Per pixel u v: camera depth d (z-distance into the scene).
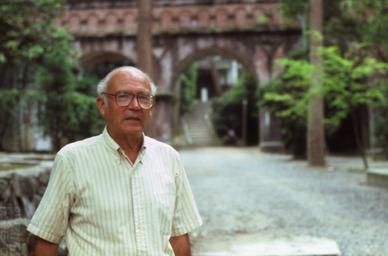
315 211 7.82
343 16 17.84
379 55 14.64
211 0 25.16
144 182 2.14
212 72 48.47
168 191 2.21
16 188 4.51
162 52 25.42
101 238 2.07
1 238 3.54
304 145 19.11
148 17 13.26
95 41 25.56
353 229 6.42
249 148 28.52
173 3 25.33
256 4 24.92
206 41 25.19
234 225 6.78
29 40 12.64
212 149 27.80
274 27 24.66
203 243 5.64
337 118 14.09
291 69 13.78
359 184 11.20
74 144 2.19
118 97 2.16
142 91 2.18
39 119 15.46
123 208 2.09
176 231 2.33
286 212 7.78
